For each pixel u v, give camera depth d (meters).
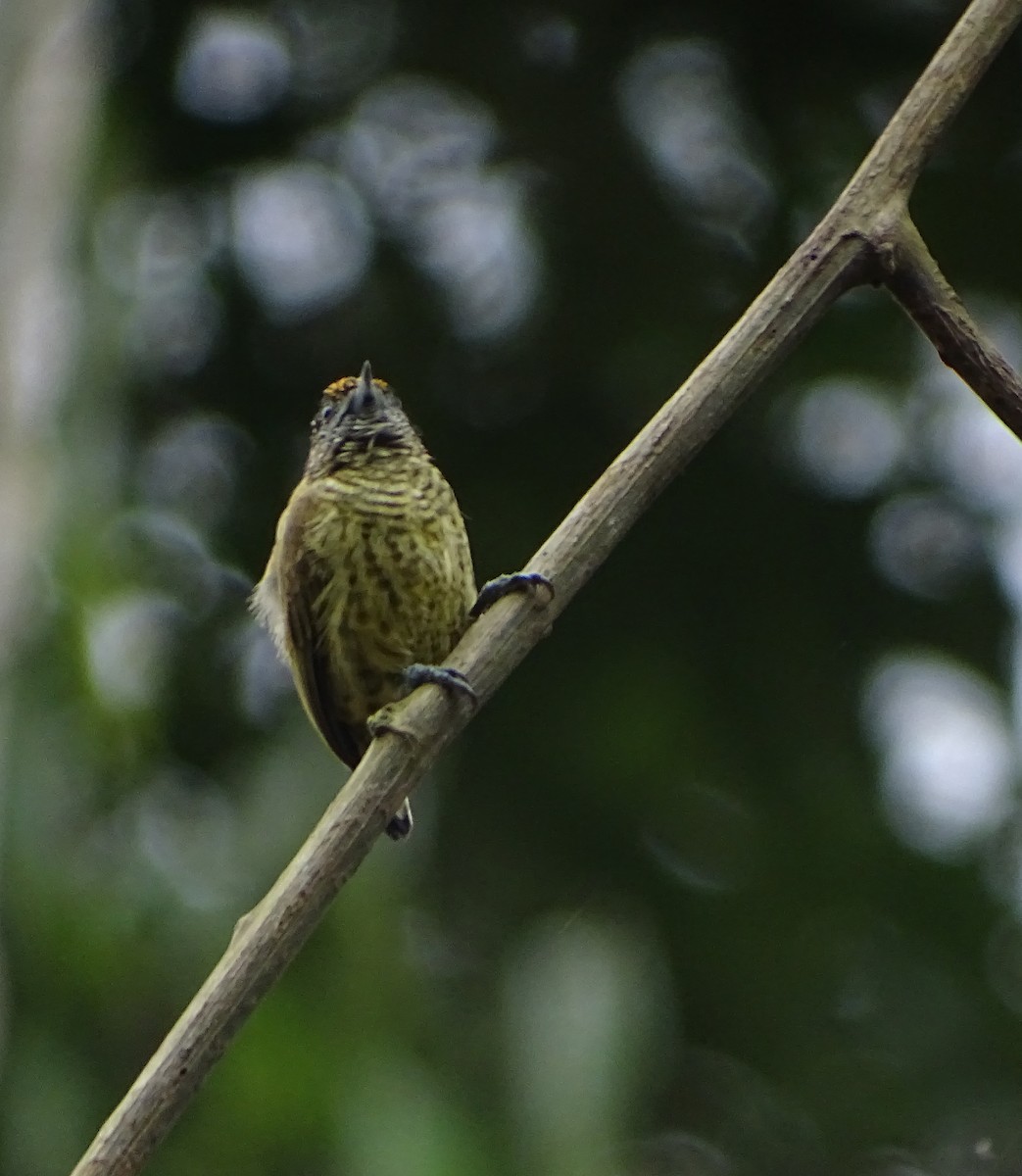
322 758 11.76
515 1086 10.71
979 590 15.77
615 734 15.77
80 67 9.38
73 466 10.12
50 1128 9.73
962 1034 15.59
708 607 16.06
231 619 15.22
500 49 15.63
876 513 15.88
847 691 15.91
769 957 15.74
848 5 15.48
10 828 9.45
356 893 10.88
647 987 12.13
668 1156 15.36
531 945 12.77
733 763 15.87
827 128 15.62
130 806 10.46
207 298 15.96
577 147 15.68
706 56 15.80
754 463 15.88
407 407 15.73
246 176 16.03
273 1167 10.06
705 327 15.49
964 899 15.60
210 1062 5.00
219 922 10.66
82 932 9.84
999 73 15.05
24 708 9.47
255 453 15.92
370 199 15.91
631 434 15.65
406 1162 10.02
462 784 15.75
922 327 5.36
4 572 8.28
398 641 7.92
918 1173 15.50
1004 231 15.24
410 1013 10.89
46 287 8.94
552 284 15.63
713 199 15.73
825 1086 15.59
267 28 15.82
